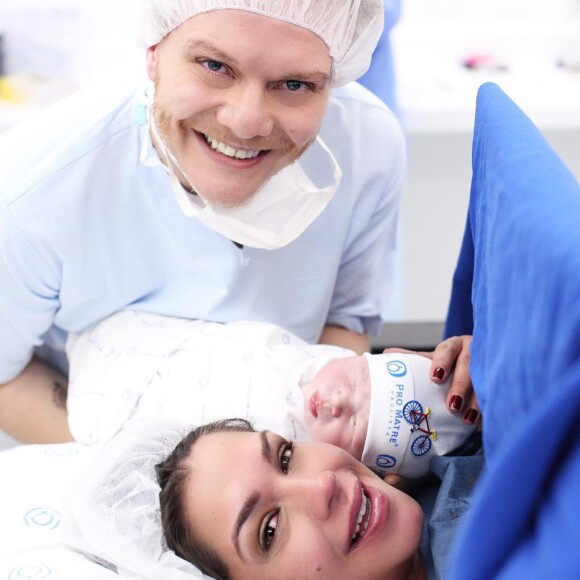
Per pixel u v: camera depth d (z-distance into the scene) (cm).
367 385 125
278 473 108
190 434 116
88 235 133
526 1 258
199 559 107
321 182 141
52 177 127
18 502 120
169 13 105
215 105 107
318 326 155
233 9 100
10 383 148
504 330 72
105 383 135
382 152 143
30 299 135
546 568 56
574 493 55
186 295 142
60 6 237
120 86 133
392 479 125
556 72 252
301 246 142
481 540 59
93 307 143
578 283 57
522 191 72
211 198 118
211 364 131
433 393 123
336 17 103
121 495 112
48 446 133
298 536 102
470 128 230
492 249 77
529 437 55
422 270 263
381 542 103
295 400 129
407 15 261
